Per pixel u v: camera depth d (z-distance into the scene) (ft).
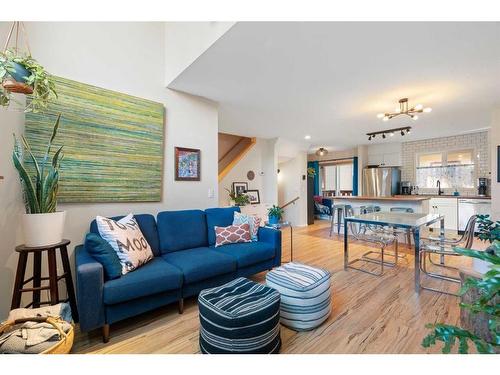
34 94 5.15
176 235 8.77
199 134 10.86
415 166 21.72
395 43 6.63
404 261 11.83
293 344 5.59
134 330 6.27
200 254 8.11
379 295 8.11
